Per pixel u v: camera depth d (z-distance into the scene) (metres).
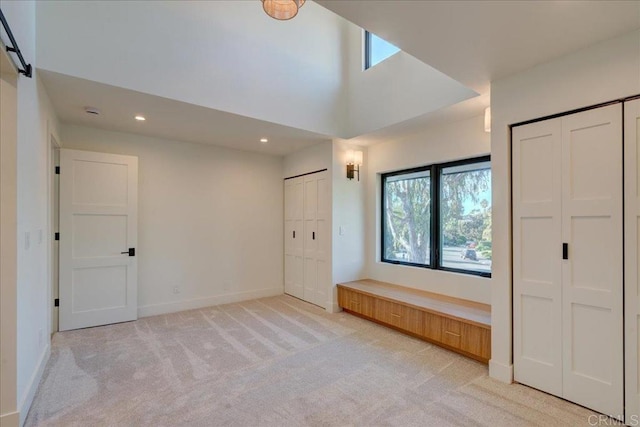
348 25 4.21
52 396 2.22
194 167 4.46
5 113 1.91
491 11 1.66
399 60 3.50
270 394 2.26
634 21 1.73
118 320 3.77
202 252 4.52
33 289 2.30
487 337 2.63
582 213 2.05
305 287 4.82
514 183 2.37
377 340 3.27
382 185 4.57
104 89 2.66
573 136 2.08
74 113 3.22
